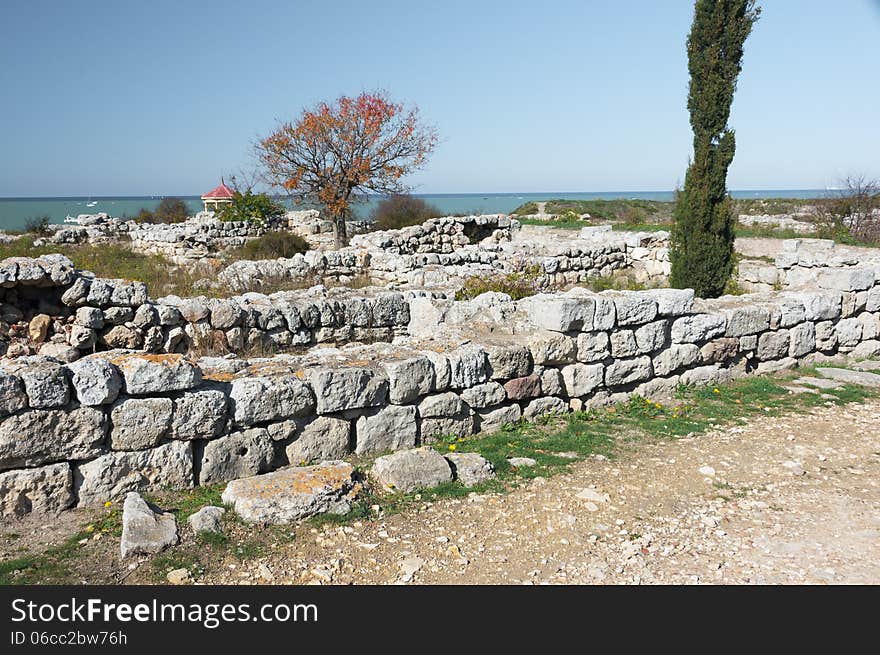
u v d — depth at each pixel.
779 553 4.68
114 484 5.04
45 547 4.44
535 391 7.42
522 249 19.89
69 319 9.30
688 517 5.21
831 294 10.55
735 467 6.23
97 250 20.98
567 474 5.98
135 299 9.40
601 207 45.00
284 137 25.88
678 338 8.73
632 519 5.15
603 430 7.23
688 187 13.51
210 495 5.21
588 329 7.79
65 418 4.84
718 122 13.05
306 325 10.28
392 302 10.95
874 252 21.58
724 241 13.59
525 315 8.19
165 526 4.56
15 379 4.65
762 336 9.70
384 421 6.27
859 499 5.56
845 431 7.30
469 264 17.44
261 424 5.71
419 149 27.02
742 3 12.58
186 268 17.88
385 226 28.70
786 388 8.97
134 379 5.09
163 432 5.19
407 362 6.39
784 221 31.20
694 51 13.07
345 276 16.94
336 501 5.05
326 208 26.33
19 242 22.42
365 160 25.73
